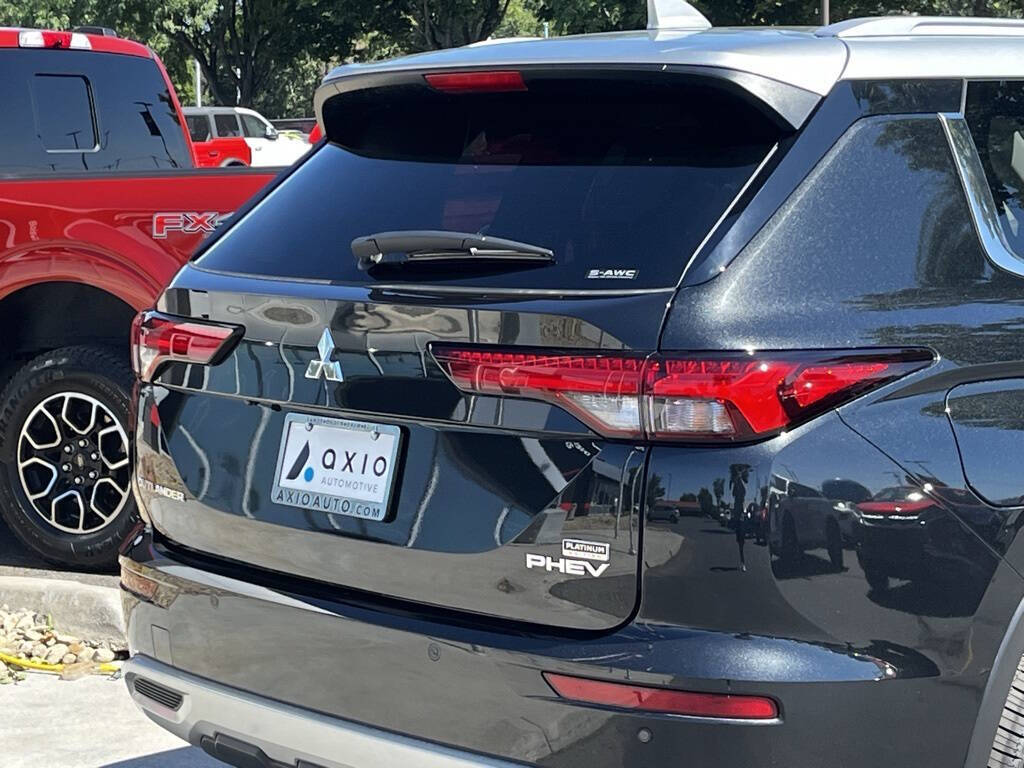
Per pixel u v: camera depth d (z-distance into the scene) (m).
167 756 3.97
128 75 6.74
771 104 2.54
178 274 3.08
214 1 38.62
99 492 5.21
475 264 2.59
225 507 2.90
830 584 2.34
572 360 2.40
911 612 2.42
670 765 2.33
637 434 2.36
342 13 40.28
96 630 4.80
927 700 2.45
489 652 2.46
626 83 2.68
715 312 2.36
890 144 2.65
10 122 6.32
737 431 2.32
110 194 5.10
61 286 5.33
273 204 3.10
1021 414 2.63
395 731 2.61
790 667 2.31
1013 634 2.55
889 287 2.52
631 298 2.41
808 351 2.38
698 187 2.53
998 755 2.66
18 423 5.19
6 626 4.78
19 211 5.05
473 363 2.49
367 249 2.69
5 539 5.84
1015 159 2.94
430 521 2.56
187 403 3.01
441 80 2.88
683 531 2.32
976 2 28.95
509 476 2.47
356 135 3.13
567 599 2.41
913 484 2.42
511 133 2.84
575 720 2.39
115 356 5.17
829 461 2.35
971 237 2.72
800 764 2.34
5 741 4.03
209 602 2.89
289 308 2.77
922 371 2.48
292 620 2.74
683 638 2.32
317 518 2.73
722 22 29.56
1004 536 2.53
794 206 2.49
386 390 2.62
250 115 28.56
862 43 2.74
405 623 2.57
